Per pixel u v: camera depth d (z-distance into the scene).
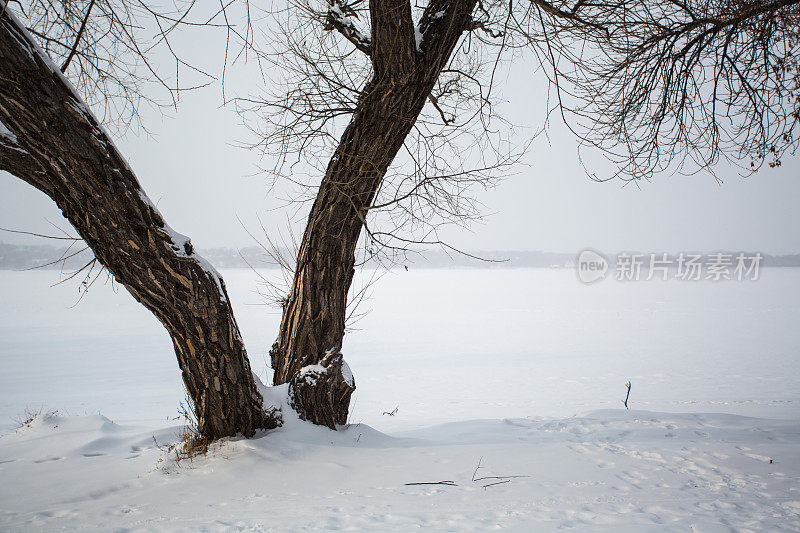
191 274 5.34
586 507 4.48
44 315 61.06
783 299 85.19
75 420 8.95
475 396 21.59
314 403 6.99
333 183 6.51
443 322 54.88
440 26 6.11
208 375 6.06
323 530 3.88
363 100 6.52
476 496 4.86
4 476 5.96
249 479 5.41
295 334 7.15
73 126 4.33
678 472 5.65
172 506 4.69
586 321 55.53
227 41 4.02
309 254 6.92
